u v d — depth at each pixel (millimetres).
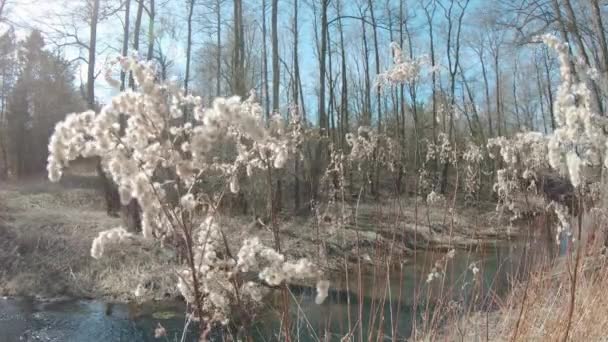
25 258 10375
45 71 26641
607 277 3672
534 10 13062
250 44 25281
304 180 12125
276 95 17062
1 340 7340
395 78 3883
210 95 24469
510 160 4383
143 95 1775
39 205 16188
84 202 17969
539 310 3725
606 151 2016
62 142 1709
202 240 2154
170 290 9250
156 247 10367
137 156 1781
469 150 5883
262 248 1960
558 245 3764
